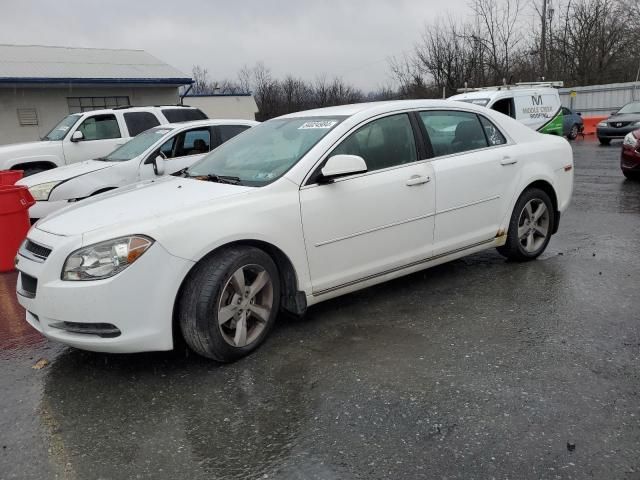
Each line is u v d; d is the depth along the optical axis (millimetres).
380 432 2820
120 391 3379
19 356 4000
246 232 3596
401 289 4914
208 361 3711
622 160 10617
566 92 28609
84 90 20203
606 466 2494
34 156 10195
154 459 2705
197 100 29172
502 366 3436
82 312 3262
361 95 44125
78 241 3334
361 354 3688
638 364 3396
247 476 2549
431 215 4566
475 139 5031
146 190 4105
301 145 4184
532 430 2775
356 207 4109
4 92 18781
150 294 3330
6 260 6387
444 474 2488
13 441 2910
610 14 33562
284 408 3090
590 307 4309
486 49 32625
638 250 5832
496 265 5492
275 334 4062
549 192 5594
